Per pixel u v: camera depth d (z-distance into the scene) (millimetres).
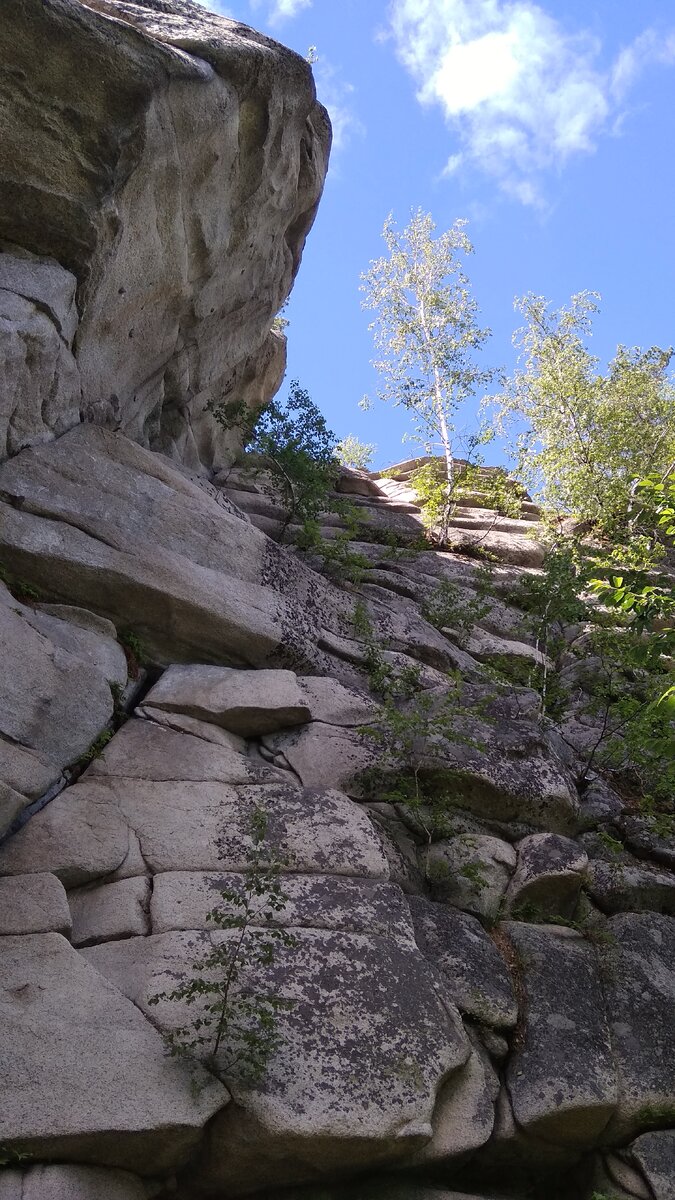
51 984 4746
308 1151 4629
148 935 5152
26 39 7160
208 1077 4609
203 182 8609
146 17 8453
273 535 10008
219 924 5242
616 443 13719
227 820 5855
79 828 5539
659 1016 5871
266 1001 4809
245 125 9031
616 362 14562
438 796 6895
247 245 10039
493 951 5949
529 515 13469
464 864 6539
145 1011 4770
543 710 8367
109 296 7930
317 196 11117
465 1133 5039
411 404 14305
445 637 9305
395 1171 4977
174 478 7816
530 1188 5430
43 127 7297
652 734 8023
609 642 9352
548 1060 5469
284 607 7770
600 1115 5352
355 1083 4785
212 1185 4672
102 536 7020
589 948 6289
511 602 10703
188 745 6340
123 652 6812
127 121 7512
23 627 6090
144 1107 4414
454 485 12461
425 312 14594
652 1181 5230
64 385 7500
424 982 5363
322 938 5340
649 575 10461
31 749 5680
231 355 11180
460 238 14922
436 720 6949
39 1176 4242
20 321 6996
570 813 7152
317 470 10422
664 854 7355
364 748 6848
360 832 6051
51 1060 4465
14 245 7387
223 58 8352
